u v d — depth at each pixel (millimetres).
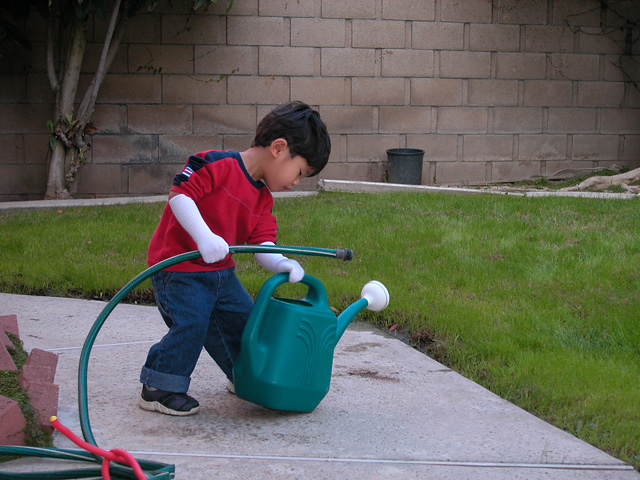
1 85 8742
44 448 1925
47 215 6863
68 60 8398
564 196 7730
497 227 5781
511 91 10164
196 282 2332
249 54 9375
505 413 2496
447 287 4199
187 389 2422
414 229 5703
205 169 2221
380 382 2814
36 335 3318
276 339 2268
